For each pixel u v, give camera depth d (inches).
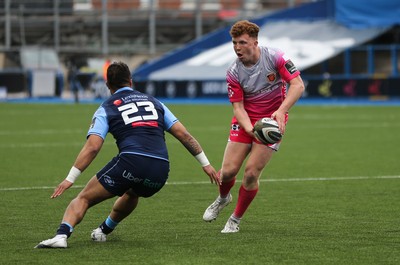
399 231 816.3
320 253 710.5
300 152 1614.2
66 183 709.3
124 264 669.3
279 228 840.3
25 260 683.4
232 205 1004.6
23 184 1187.3
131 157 719.1
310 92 3356.3
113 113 732.7
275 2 4311.0
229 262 676.1
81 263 672.4
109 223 767.7
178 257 695.1
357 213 932.6
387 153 1582.2
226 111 2797.7
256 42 801.6
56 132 2084.2
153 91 3489.2
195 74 3449.8
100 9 4158.5
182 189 1138.0
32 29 4151.1
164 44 4215.1
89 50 4050.2
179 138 746.8
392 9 3437.5
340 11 3503.9
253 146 810.8
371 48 3368.6
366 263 672.4
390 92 3292.3
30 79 3742.6
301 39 3437.5
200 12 4079.7
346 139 1873.8
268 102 813.2
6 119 2524.6
